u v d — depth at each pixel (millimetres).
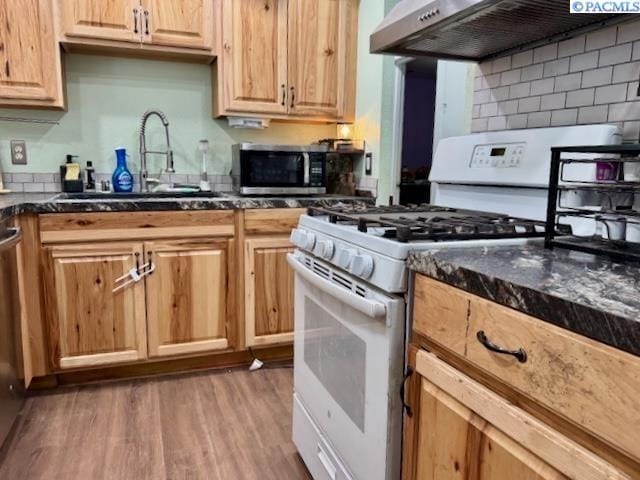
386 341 1085
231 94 2666
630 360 578
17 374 1878
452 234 1126
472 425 877
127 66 2721
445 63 2623
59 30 2336
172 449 1792
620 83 1304
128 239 2211
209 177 2951
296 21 2732
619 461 613
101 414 2031
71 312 2180
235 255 2412
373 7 2688
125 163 2664
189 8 2506
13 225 1947
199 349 2410
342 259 1241
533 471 747
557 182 1093
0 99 2316
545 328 701
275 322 2533
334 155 3064
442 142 1888
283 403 2148
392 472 1120
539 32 1475
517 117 1656
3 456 1728
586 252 996
